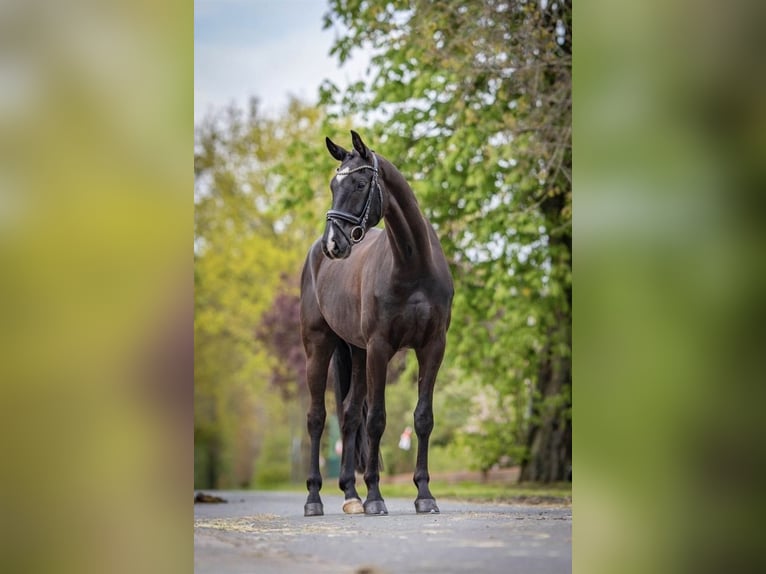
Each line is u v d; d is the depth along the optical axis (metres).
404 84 23.53
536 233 22.56
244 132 38.91
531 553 9.63
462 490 23.86
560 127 21.19
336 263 14.98
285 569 9.12
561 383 24.27
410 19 22.84
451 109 22.75
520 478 25.12
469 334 23.08
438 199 23.31
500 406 25.97
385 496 23.41
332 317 14.76
